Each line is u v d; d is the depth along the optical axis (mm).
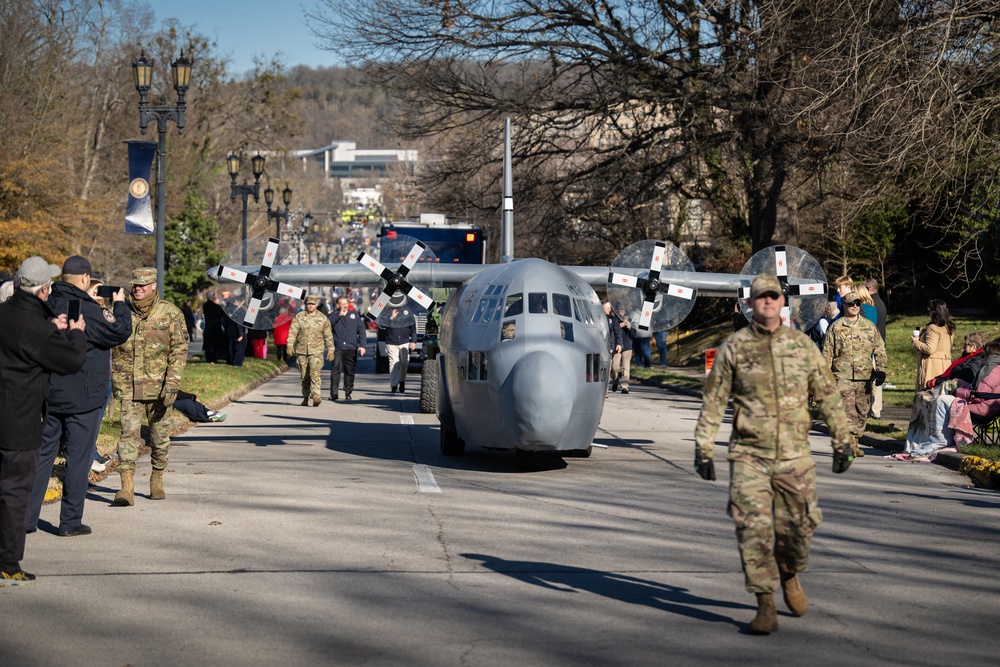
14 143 47531
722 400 7340
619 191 35656
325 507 11430
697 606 7746
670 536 10188
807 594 8164
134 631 6945
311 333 22625
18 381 8102
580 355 13516
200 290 60812
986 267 34688
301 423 20234
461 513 11180
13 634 6855
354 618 7309
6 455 8031
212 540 9703
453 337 15000
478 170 37875
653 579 8516
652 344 49219
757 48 28062
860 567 9086
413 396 26938
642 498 12305
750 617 7484
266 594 7887
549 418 12891
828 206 38219
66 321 8391
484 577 8500
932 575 8805
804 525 7230
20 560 8469
